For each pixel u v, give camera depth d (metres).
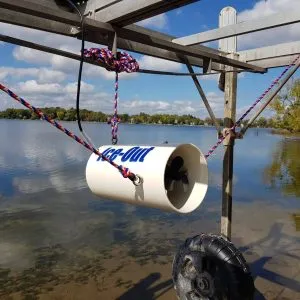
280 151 42.12
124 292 7.93
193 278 4.64
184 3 3.42
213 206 15.11
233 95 6.42
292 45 5.77
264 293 7.52
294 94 44.62
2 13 3.65
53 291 8.02
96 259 9.69
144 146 3.56
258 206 15.42
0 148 39.81
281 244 10.58
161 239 11.22
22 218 13.34
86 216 13.60
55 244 10.77
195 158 3.55
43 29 3.89
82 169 25.09
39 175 22.42
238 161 31.89
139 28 4.70
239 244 10.57
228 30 4.68
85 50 3.77
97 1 3.81
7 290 8.09
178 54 5.55
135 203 3.49
